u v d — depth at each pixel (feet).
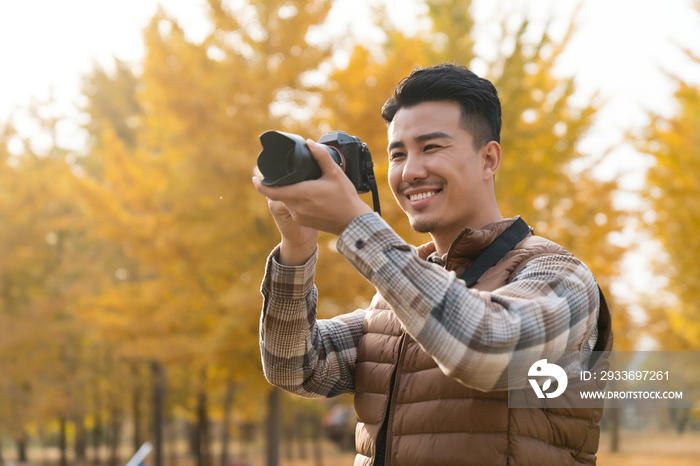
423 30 26.91
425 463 3.25
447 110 3.56
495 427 3.12
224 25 24.08
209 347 22.70
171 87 23.07
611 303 29.48
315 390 4.21
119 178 25.00
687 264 27.30
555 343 2.91
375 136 21.31
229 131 23.26
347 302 21.59
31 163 37.52
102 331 25.26
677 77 25.73
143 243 24.76
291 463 63.77
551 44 24.99
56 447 91.81
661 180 26.84
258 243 23.25
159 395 39.70
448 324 2.68
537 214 25.07
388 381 3.71
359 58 22.81
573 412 3.29
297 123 22.86
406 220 20.10
